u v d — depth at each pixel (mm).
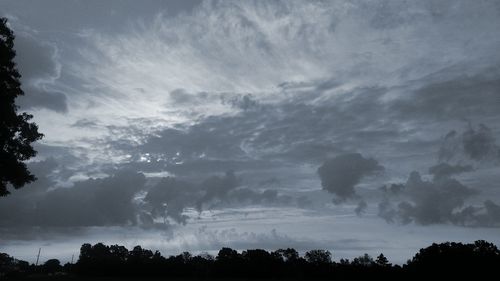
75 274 182000
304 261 173250
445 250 132750
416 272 136500
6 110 32656
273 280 167250
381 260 160500
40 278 147500
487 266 125250
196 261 177875
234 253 175500
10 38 33875
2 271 197000
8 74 33344
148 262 175750
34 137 35406
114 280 147875
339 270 165000
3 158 33125
